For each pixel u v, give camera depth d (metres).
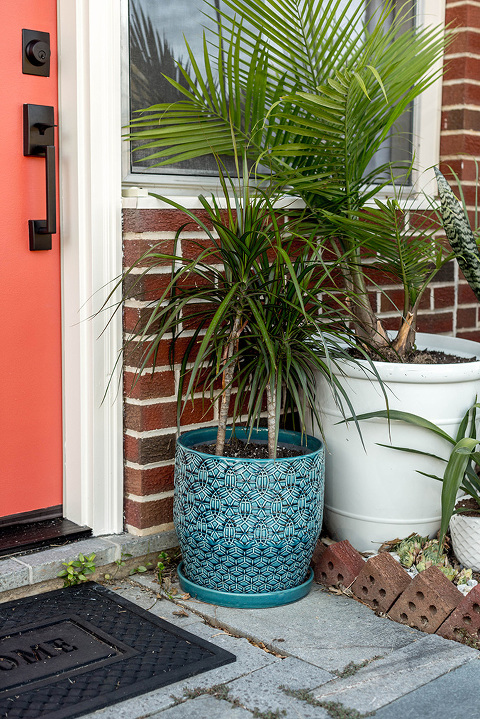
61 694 1.85
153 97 2.64
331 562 2.49
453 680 1.96
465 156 3.38
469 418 2.55
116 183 2.47
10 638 2.10
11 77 2.39
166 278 2.51
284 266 2.46
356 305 2.74
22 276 2.48
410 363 2.60
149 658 2.02
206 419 2.69
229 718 1.80
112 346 2.52
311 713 1.81
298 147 2.48
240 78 2.84
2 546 2.40
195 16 2.72
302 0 2.92
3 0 2.35
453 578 2.41
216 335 2.30
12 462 2.54
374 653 2.08
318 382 2.62
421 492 2.53
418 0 3.32
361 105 2.45
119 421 2.56
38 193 2.49
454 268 3.49
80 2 2.37
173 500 2.62
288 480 2.24
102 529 2.58
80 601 2.32
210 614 2.28
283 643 2.12
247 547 2.25
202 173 2.79
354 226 2.55
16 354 2.50
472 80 3.35
